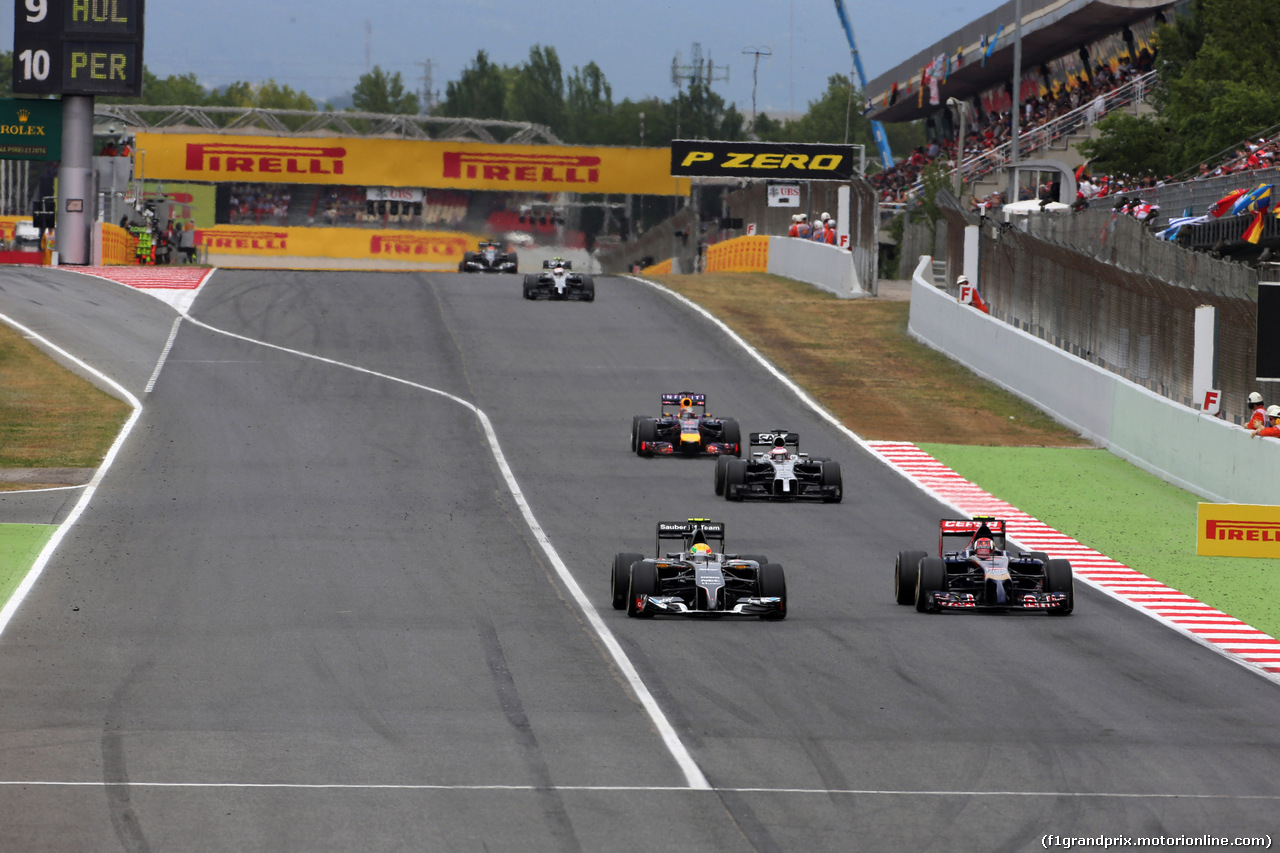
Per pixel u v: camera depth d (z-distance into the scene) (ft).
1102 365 447.83
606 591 243.60
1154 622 233.76
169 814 134.62
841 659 198.70
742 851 126.82
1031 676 192.75
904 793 143.23
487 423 426.92
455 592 241.35
